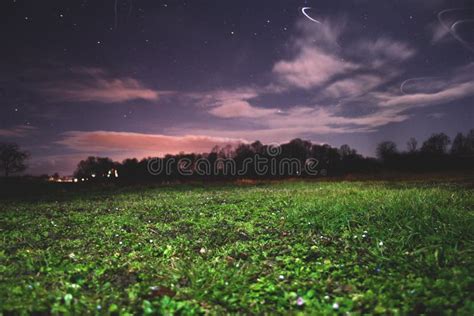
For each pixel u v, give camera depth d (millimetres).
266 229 9406
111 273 6180
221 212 12438
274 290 5422
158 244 8461
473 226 7109
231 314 4809
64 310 4508
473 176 29766
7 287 5191
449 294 4852
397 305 4738
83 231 10102
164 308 4703
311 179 36625
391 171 44875
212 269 6301
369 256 6516
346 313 4527
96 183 31203
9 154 45438
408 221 8117
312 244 7637
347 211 9805
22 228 10734
